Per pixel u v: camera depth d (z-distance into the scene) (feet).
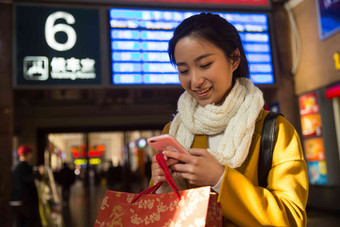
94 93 30.73
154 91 30.99
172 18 19.99
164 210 3.03
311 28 22.43
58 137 105.81
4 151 19.81
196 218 2.81
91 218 25.79
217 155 3.17
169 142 3.05
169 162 3.12
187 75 3.47
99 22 19.75
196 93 3.52
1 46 19.61
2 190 19.69
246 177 3.11
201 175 2.94
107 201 3.38
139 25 19.60
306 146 23.61
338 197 21.01
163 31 19.83
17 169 17.31
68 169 37.91
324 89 21.80
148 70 19.35
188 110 3.71
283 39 23.81
